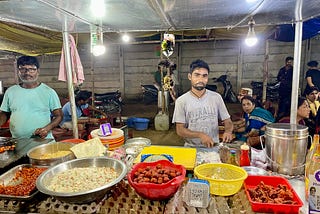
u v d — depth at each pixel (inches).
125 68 352.5
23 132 92.5
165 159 54.1
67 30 91.3
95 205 44.8
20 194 47.0
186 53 332.5
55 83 359.3
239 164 59.4
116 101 308.8
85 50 329.4
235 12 73.6
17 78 341.7
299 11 71.3
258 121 113.2
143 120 239.6
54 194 42.0
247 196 44.8
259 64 319.3
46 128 89.0
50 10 69.3
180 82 339.6
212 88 325.4
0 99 216.4
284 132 54.7
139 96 359.3
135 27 97.9
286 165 55.8
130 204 45.3
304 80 298.0
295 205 40.3
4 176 54.8
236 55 323.3
